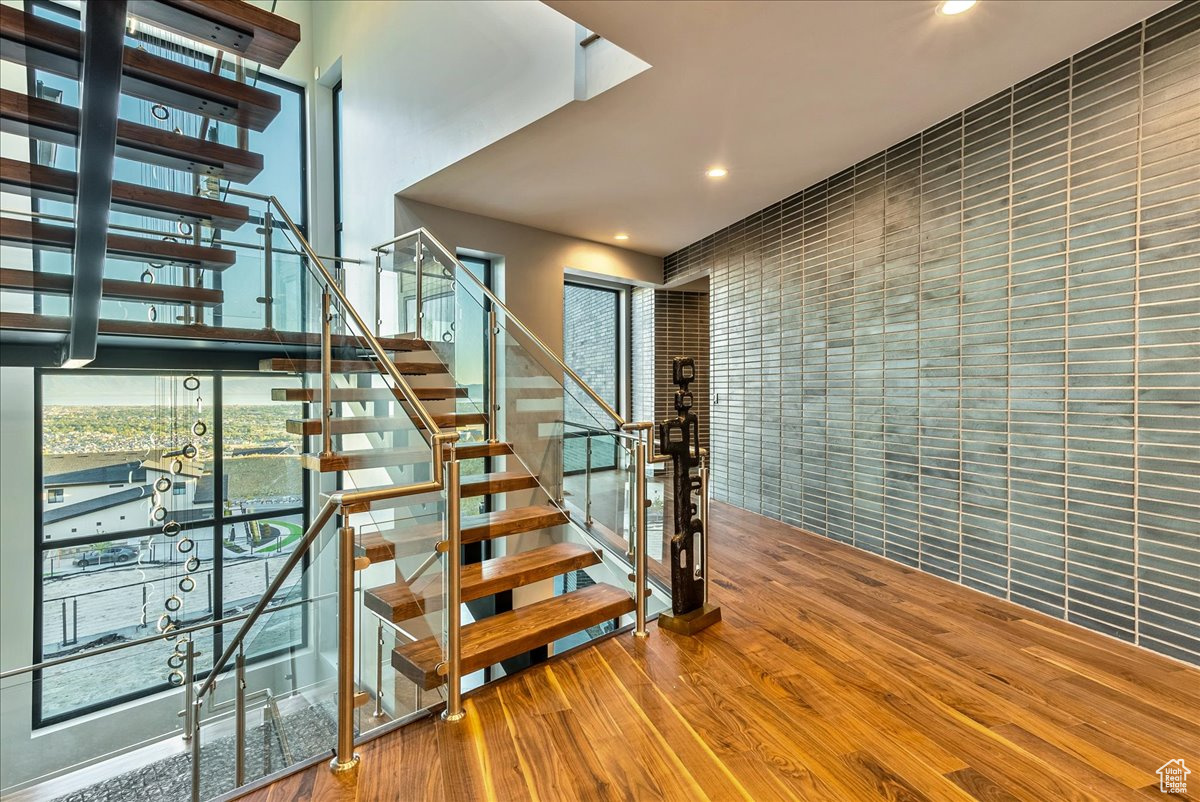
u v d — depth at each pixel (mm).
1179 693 2010
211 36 2131
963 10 2172
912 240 3385
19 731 3844
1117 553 2420
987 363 2971
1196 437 2160
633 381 7105
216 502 5125
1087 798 1492
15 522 4184
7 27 1672
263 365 3457
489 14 3350
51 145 2715
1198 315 2148
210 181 3242
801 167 3830
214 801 1509
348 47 5289
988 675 2156
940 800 1487
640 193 4309
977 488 3037
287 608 2520
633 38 2293
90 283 2592
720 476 5516
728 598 2977
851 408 3900
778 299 4598
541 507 3297
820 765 1638
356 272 5129
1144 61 2289
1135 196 2332
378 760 1692
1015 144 2791
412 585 2064
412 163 4156
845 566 3490
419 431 2270
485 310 3686
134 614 4688
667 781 1578
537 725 1858
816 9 2131
